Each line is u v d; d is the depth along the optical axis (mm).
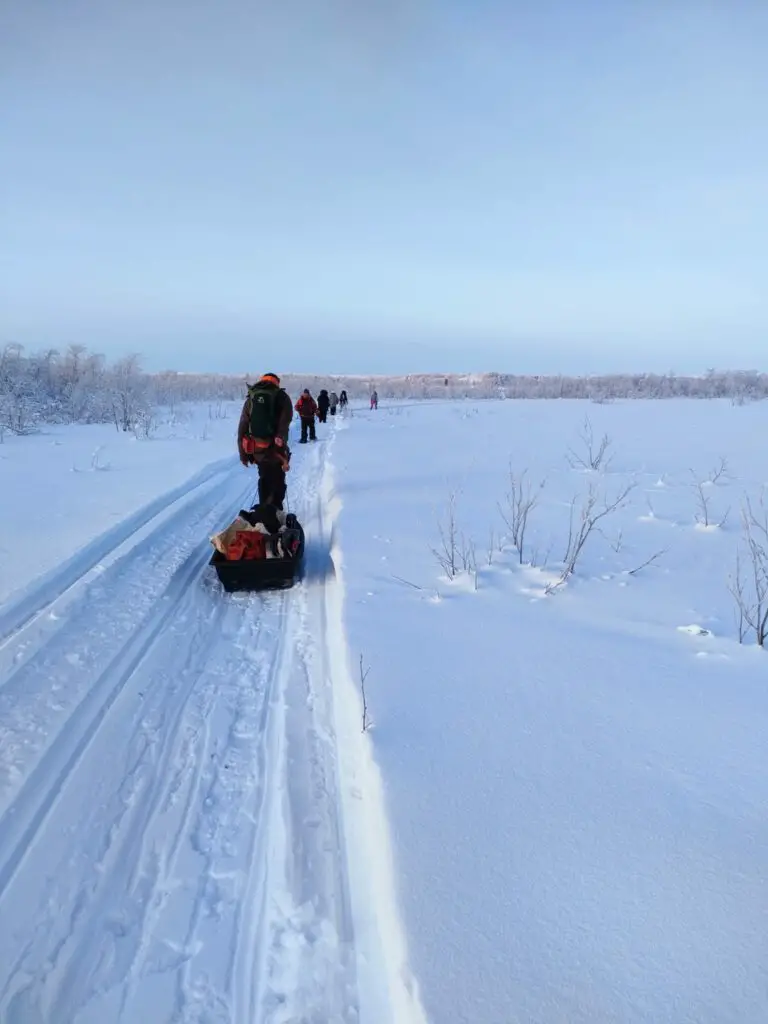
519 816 2623
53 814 3100
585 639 4441
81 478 12070
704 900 2180
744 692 3662
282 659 4727
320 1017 2152
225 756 3557
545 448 15586
